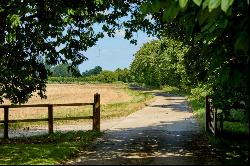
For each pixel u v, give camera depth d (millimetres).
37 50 13680
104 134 16047
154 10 5465
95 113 17594
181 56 27000
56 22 12125
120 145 12875
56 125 22094
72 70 14781
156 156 10680
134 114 26781
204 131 16422
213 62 7738
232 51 7402
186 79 25781
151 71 98500
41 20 12164
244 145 12266
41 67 14086
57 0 12148
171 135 15344
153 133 16094
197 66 18891
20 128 20578
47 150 11617
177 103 39469
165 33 17938
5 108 16016
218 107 12203
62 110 32156
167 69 57062
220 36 7801
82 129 19688
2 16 11766
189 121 21297
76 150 11734
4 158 10625
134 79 153500
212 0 5023
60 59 14031
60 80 172875
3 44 12836
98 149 12094
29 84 14414
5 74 13477
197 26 7812
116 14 14859
